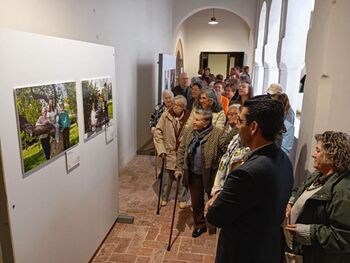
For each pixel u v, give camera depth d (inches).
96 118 93.2
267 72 220.5
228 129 112.9
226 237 54.9
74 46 77.3
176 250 104.7
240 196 48.1
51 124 68.1
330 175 59.0
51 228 71.1
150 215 128.0
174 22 323.3
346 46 78.6
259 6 279.6
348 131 78.1
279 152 51.8
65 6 108.3
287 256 62.6
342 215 53.6
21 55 57.4
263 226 49.5
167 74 224.7
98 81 93.0
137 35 203.0
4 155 54.4
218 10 413.7
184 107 126.3
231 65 432.1
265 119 48.4
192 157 106.4
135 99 205.8
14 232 58.1
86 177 88.8
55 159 71.0
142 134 227.0
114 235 112.5
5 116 54.1
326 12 85.3
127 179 167.2
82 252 89.4
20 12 85.0
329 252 56.1
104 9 144.9
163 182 135.3
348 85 78.0
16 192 58.1
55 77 69.2
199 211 113.1
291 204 69.2
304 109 103.7
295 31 147.9
